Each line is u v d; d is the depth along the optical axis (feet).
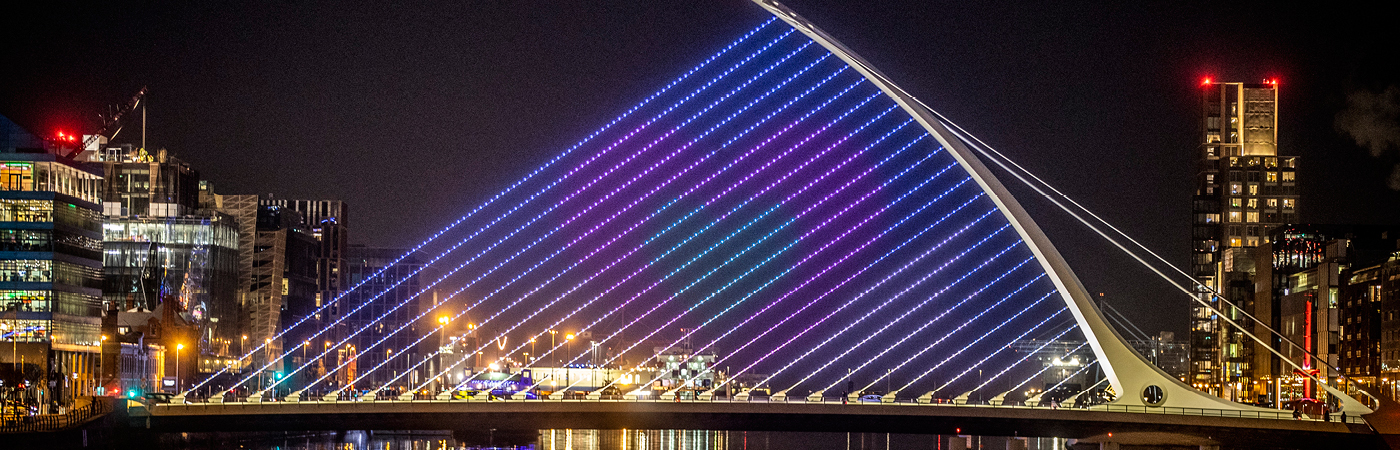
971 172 435.12
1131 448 425.28
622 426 437.58
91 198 604.90
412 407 425.69
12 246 533.55
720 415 435.53
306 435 536.42
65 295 543.80
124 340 589.73
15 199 536.01
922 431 436.76
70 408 460.14
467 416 431.43
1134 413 421.18
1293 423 407.44
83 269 563.48
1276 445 412.36
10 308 528.22
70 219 553.64
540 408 427.33
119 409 400.67
